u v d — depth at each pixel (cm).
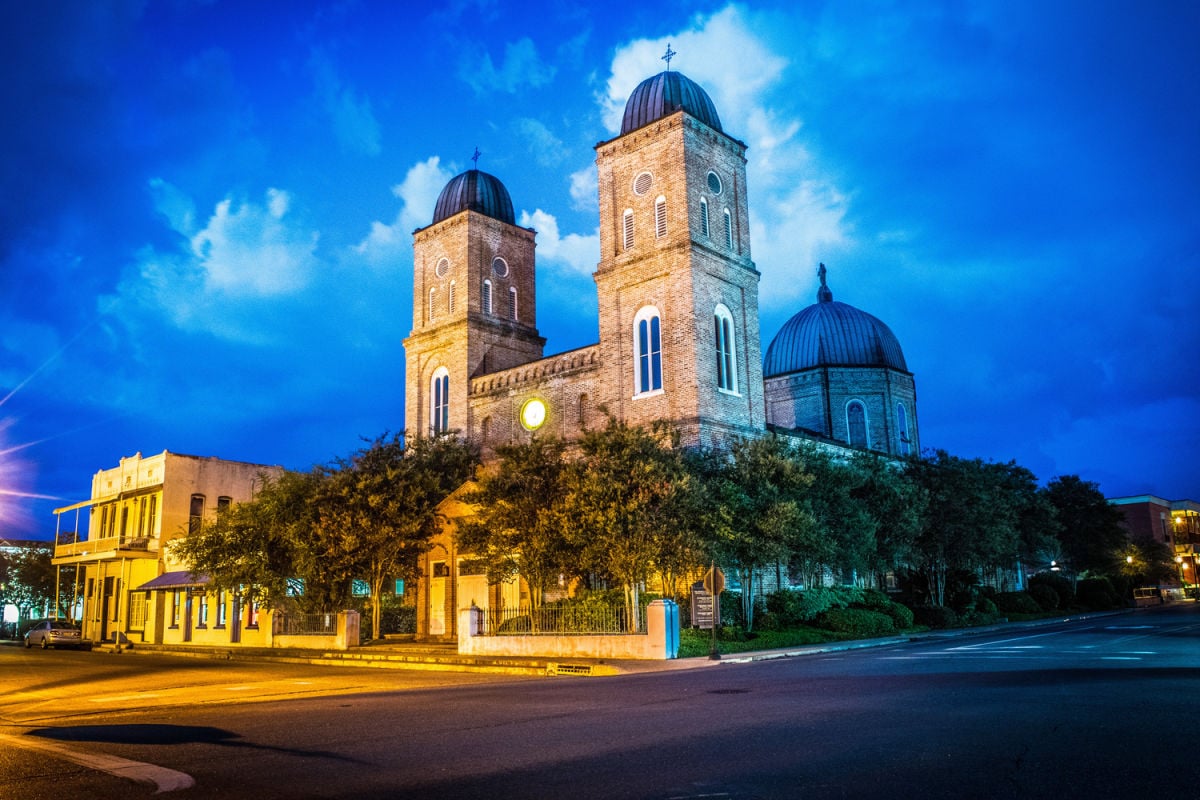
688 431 3850
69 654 4366
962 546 4569
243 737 1298
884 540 4022
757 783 852
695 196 4184
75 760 1111
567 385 4425
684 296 3991
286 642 3903
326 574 3759
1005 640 3181
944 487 4550
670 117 4203
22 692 2303
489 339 5044
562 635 2881
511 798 834
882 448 5959
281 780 960
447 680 2380
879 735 1088
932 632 4009
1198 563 11519
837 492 3644
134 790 925
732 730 1166
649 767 948
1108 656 2247
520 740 1168
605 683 2023
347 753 1123
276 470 5916
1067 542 6838
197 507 5503
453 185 5328
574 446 4247
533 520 3153
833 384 6047
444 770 982
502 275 5234
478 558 3469
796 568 3819
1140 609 6644
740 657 2653
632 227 4319
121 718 1599
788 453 3506
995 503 4766
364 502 3725
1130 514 10581
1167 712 1226
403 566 3841
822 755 973
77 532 5878
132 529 5647
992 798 774
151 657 4012
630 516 2848
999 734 1073
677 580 3225
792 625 3578
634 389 4119
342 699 1870
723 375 4144
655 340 4122
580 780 898
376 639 3825
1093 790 795
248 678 2611
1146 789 796
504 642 3025
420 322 5269
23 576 7475
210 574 4088
